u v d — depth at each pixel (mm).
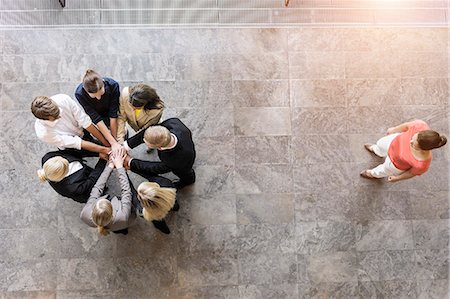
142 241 4621
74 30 4785
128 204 3779
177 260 4625
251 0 4949
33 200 4586
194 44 4844
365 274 4715
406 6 5031
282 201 4750
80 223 4590
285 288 4660
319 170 4797
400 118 4902
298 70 4887
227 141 4770
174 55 4812
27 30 4762
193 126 4766
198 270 4629
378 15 5016
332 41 4945
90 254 4578
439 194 4832
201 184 4711
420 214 4801
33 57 4723
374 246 4750
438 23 4984
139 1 4863
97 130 3980
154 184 3605
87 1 4832
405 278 4734
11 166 4598
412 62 4969
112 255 4590
